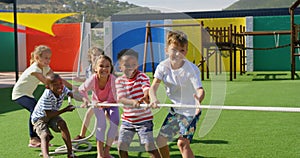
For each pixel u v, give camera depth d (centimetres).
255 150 421
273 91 926
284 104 733
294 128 527
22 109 732
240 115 629
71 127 561
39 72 462
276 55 1625
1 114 679
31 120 419
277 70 1630
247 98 823
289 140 462
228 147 436
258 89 971
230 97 842
